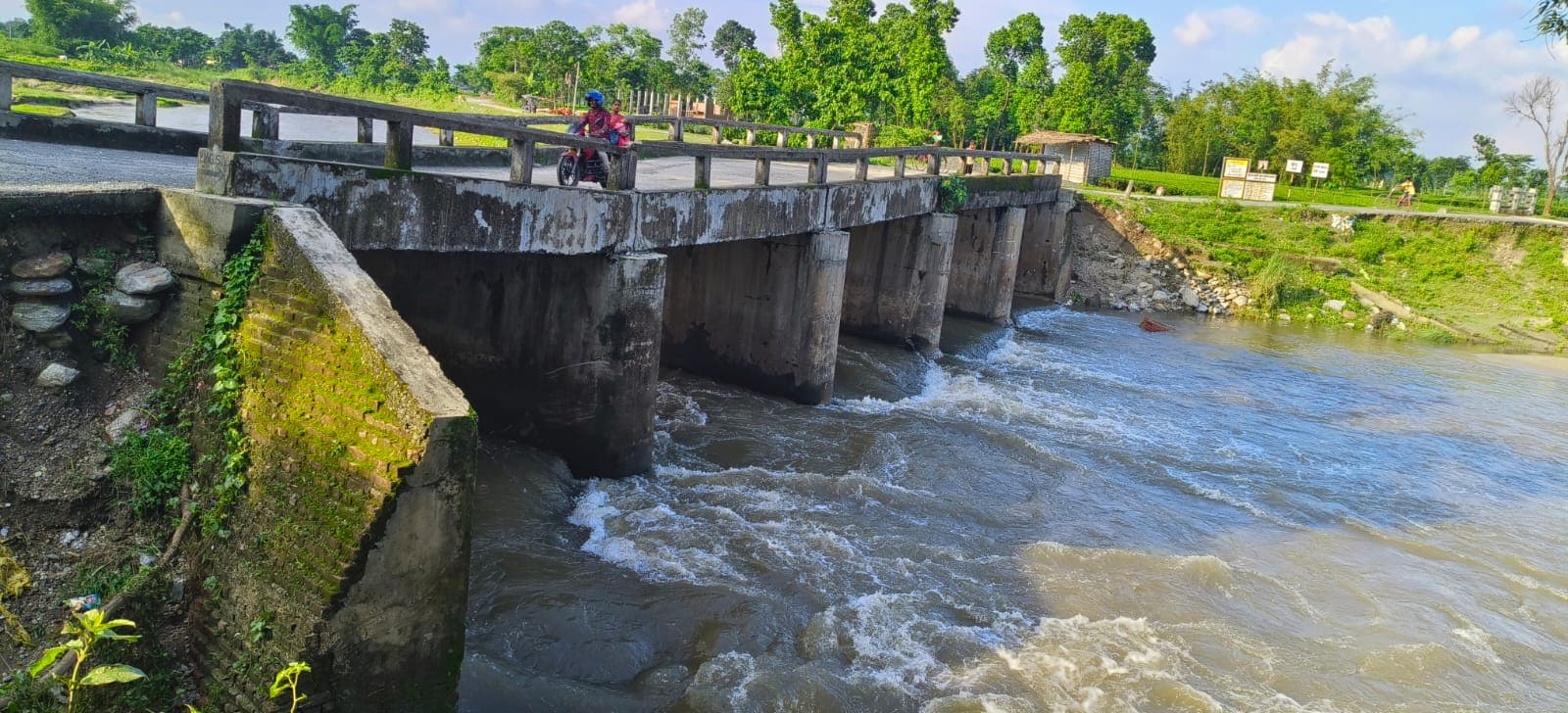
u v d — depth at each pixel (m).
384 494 6.11
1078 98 61.53
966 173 24.92
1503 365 30.58
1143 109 79.00
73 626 5.34
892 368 21.03
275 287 7.13
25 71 12.79
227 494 6.96
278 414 6.82
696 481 13.47
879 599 10.59
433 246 9.69
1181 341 30.50
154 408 7.52
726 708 8.29
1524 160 73.62
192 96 14.51
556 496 12.16
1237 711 9.56
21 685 5.89
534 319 13.00
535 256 12.80
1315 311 35.94
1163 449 18.48
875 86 45.91
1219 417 21.52
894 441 16.16
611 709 8.10
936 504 13.77
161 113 25.23
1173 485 16.34
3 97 12.75
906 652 9.69
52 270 7.35
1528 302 37.00
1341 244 40.22
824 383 18.06
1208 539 14.03
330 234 7.34
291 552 6.48
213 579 6.91
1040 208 34.78
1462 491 17.91
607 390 12.69
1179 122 71.44
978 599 11.07
